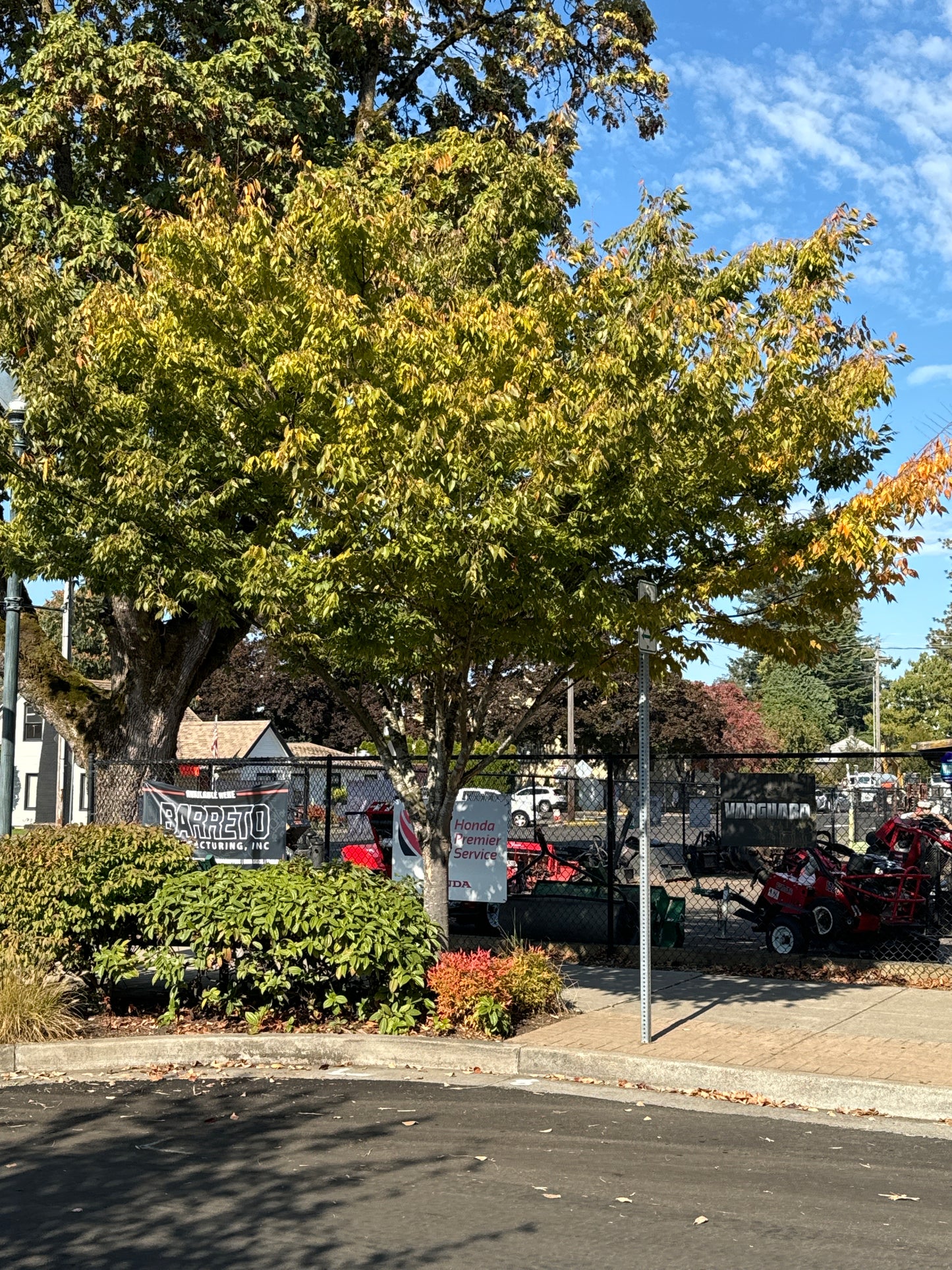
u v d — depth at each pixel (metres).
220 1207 6.37
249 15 17.94
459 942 14.96
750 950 14.09
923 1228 6.07
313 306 9.87
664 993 12.33
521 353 10.13
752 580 10.95
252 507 11.70
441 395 9.24
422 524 9.41
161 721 19.20
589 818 16.83
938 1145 7.66
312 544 10.27
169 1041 10.15
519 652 11.06
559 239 12.80
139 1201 6.47
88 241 16.55
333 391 9.91
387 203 11.77
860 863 14.77
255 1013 10.62
